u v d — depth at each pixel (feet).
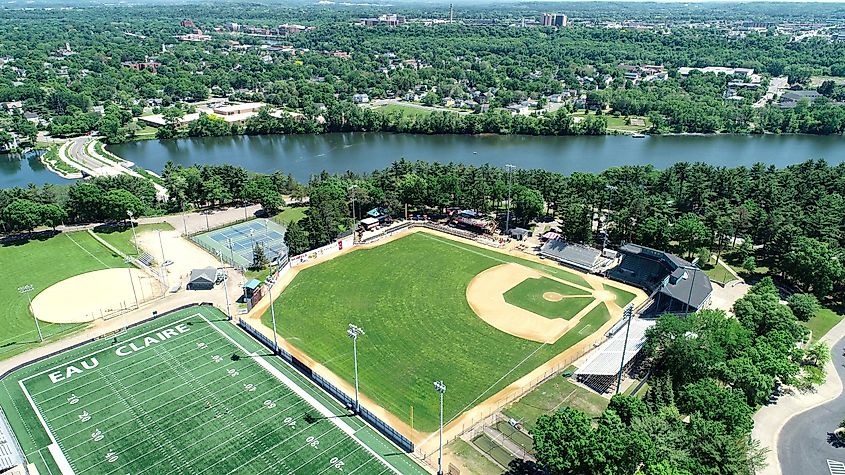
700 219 644.69
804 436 355.56
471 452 339.98
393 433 348.79
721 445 301.02
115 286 541.75
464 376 412.98
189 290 535.60
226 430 353.51
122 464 326.03
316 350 441.27
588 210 654.94
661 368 408.05
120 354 431.02
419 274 575.79
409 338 460.55
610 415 317.83
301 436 350.02
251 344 447.42
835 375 420.36
